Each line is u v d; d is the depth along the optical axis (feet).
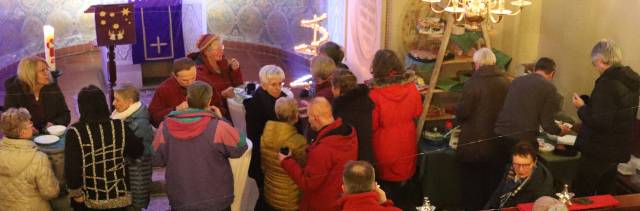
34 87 14.79
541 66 15.28
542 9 19.81
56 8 26.27
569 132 15.92
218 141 12.78
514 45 19.89
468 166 15.47
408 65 19.15
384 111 14.44
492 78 15.26
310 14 27.50
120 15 17.99
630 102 14.74
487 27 18.85
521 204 12.73
